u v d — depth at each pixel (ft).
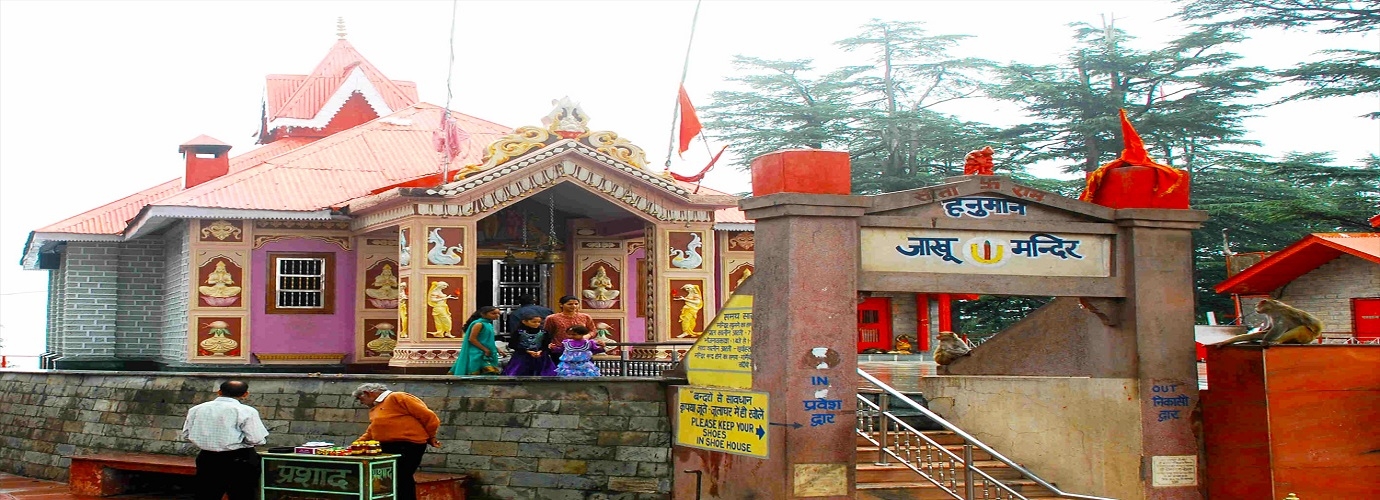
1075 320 49.62
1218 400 45.88
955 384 55.06
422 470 50.67
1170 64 143.95
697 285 74.13
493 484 49.80
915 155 154.71
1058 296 44.86
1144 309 45.34
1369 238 73.20
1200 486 45.83
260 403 54.80
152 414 57.31
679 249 73.87
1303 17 125.18
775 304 41.65
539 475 49.42
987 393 53.42
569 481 49.06
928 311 123.75
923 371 79.36
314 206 75.36
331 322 76.38
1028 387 51.31
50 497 53.36
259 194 76.07
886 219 42.47
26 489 56.70
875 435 52.03
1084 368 48.85
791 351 40.83
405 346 67.56
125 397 58.70
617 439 49.14
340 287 76.84
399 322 69.36
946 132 152.35
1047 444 50.26
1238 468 44.91
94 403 60.29
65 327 83.41
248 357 74.23
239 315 74.38
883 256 42.63
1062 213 44.93
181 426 56.08
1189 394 45.80
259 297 74.95
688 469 47.34
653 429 49.08
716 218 86.17
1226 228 131.75
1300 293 78.59
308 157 84.12
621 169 71.31
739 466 43.65
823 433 40.96
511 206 81.10
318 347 75.97
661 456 48.70
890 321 123.24
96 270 84.28
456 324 67.82
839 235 41.65
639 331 83.61
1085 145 143.95
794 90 159.94
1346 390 44.83
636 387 49.70
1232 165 142.31
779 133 150.20
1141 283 45.34
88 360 83.35
